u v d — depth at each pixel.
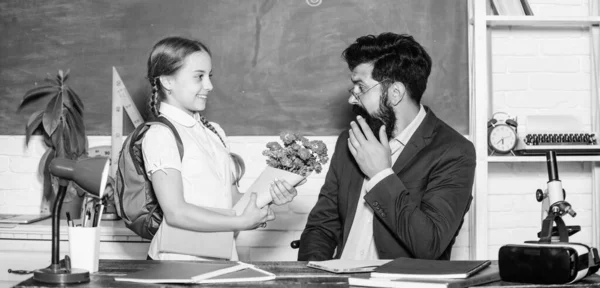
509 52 3.56
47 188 3.31
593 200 3.54
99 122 3.49
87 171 1.80
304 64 3.49
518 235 3.57
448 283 1.65
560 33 3.56
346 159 2.54
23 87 3.50
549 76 3.55
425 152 2.39
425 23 3.49
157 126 2.29
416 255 2.21
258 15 3.49
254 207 2.21
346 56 2.50
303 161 2.27
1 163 3.50
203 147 2.36
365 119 2.52
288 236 3.49
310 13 3.49
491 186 3.57
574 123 3.49
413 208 2.21
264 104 3.49
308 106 3.49
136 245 3.05
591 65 3.53
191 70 2.34
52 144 3.31
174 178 2.21
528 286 1.68
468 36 3.48
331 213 2.59
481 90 3.31
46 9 3.50
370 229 2.41
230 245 2.26
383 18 3.49
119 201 2.36
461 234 3.49
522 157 3.29
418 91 2.46
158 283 1.71
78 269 1.79
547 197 1.94
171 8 3.49
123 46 3.49
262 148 3.49
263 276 1.77
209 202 2.30
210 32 3.49
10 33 3.51
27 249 3.05
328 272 1.88
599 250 3.50
